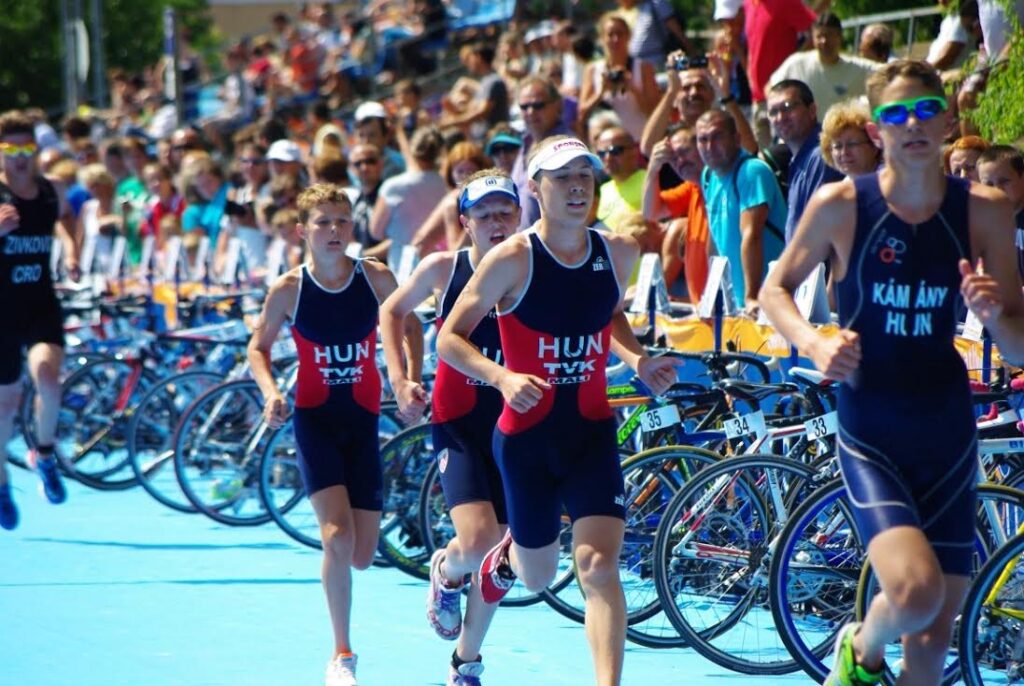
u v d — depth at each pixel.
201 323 38.59
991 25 27.41
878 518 13.41
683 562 19.88
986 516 18.38
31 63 103.38
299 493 29.81
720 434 22.06
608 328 16.44
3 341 28.00
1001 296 13.53
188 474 31.69
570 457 16.25
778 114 26.09
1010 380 19.61
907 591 12.89
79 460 36.00
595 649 15.39
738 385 21.28
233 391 31.56
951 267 13.52
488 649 20.94
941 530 13.85
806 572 18.62
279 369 32.47
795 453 21.42
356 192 38.69
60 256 49.06
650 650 21.30
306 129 61.75
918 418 13.68
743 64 36.19
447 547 18.28
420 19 67.38
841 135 23.44
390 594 24.89
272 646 21.14
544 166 15.73
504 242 16.16
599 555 15.63
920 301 13.55
